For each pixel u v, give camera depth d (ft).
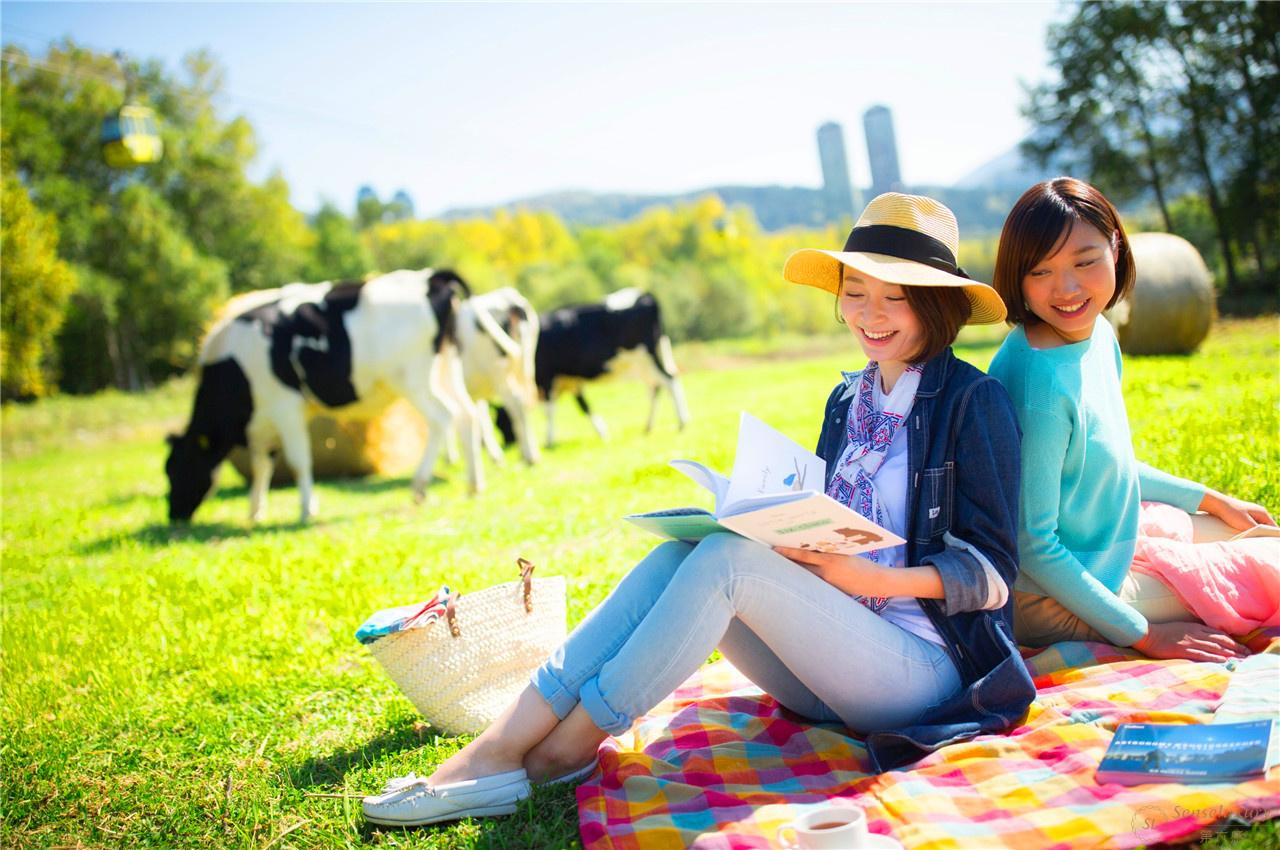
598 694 8.05
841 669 8.07
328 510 31.91
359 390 30.17
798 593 7.88
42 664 15.55
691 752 8.71
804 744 8.71
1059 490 8.94
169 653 15.17
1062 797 6.99
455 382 30.96
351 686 12.85
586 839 7.52
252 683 13.44
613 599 8.59
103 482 51.31
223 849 8.86
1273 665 8.21
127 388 147.43
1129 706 8.11
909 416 8.45
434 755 9.84
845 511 6.97
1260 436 17.67
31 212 107.04
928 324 8.29
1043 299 8.82
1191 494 10.50
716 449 30.48
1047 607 9.40
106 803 10.23
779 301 210.59
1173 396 28.50
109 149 40.52
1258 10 88.79
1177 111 96.43
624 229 301.43
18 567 26.43
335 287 30.22
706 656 8.00
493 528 22.91
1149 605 9.41
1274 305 82.79
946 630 8.25
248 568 20.88
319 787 9.74
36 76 155.84
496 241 302.04
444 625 10.21
